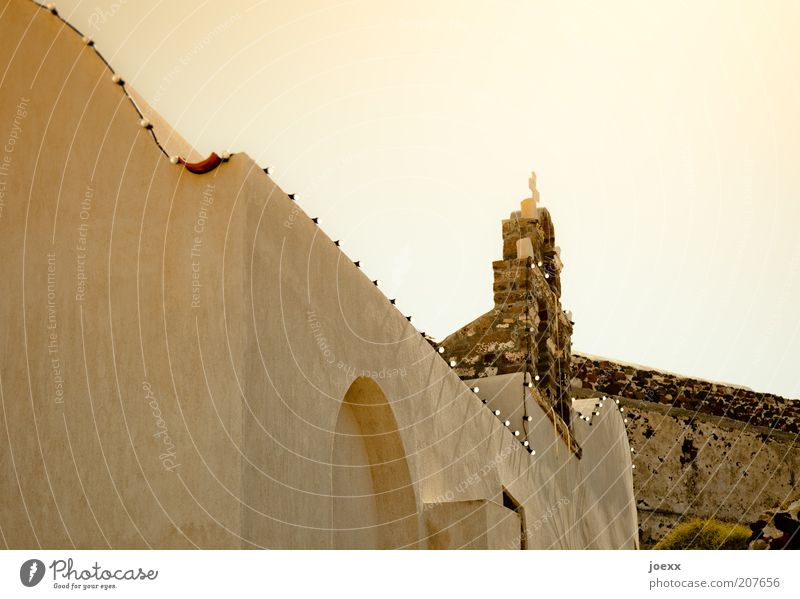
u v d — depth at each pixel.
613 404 17.91
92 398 7.27
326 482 7.93
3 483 7.27
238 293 7.14
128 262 7.48
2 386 7.46
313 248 8.33
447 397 10.59
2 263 7.71
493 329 14.84
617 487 17.38
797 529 9.70
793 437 22.39
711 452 22.03
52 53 7.99
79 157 7.80
